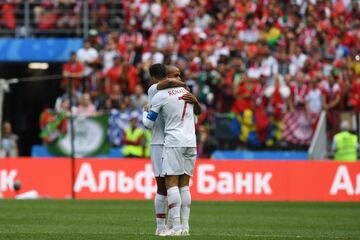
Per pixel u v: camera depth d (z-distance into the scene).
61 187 75.88
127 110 85.25
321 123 82.38
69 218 50.28
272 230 43.47
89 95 87.44
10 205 62.12
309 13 96.19
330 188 74.50
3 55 102.38
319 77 85.75
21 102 107.75
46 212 55.28
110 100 88.88
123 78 90.62
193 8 98.38
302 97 84.94
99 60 93.12
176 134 36.78
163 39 94.62
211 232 41.41
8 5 104.69
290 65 89.88
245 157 83.75
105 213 54.91
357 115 80.69
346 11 97.44
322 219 52.31
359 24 95.94
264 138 83.94
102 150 84.88
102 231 41.12
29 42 102.31
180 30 96.69
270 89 85.12
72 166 75.25
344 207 64.38
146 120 37.25
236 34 94.00
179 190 37.78
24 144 107.44
